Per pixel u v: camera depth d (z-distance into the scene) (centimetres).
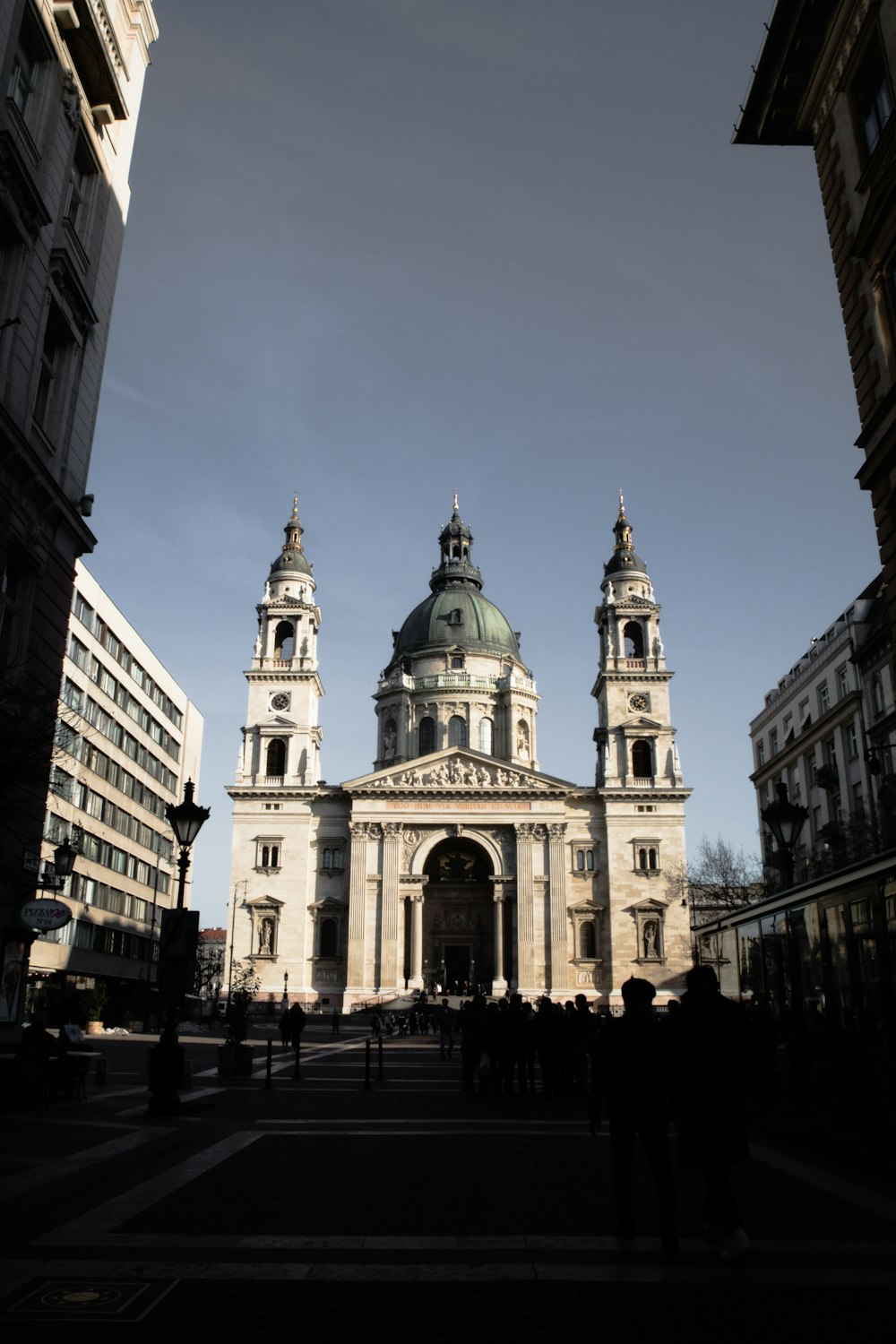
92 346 3067
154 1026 7769
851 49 2284
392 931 9506
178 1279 977
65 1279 969
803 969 2183
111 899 8262
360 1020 8475
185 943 2384
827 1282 987
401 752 11344
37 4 2589
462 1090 3125
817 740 7288
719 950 3036
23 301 2519
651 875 9738
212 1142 1852
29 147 2514
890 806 5528
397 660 12106
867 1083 1802
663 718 10306
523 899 9606
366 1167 1619
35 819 2595
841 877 1958
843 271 2373
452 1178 1535
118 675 8425
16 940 2608
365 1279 986
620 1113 1136
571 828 9962
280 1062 4316
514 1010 2986
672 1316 885
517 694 11619
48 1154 1644
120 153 3291
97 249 3072
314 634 10788
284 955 9612
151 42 3556
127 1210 1259
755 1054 2462
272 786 10044
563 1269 1030
